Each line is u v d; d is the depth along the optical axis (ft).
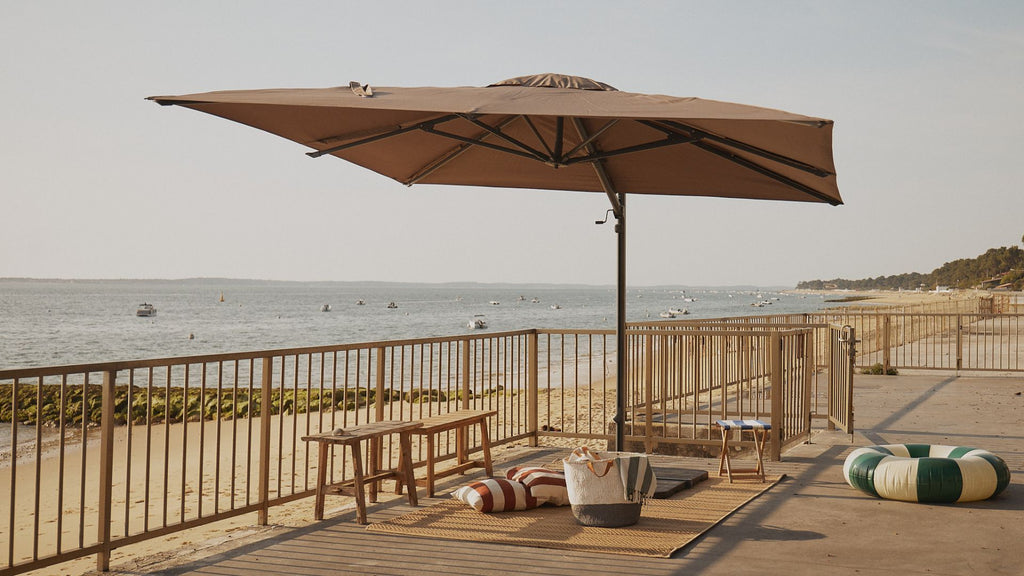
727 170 22.08
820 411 36.40
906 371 56.49
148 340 186.70
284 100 14.11
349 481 19.48
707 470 24.09
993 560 15.39
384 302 543.39
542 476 19.79
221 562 15.33
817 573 14.58
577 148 18.67
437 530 17.51
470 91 16.51
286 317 302.04
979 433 30.86
